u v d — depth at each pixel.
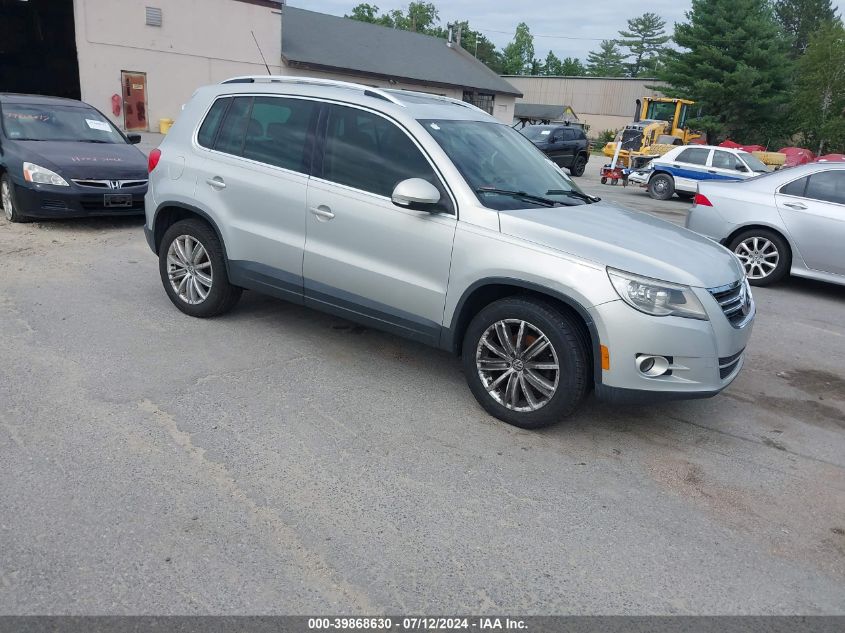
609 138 62.09
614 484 3.63
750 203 8.39
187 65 23.25
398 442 3.89
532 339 4.02
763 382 5.29
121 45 21.59
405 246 4.34
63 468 3.40
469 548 3.03
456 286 4.17
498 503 3.38
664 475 3.77
